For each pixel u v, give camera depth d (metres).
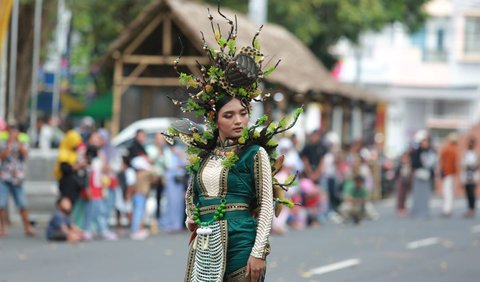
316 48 66.25
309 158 38.22
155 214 34.91
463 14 99.19
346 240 32.03
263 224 11.89
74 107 60.28
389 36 98.50
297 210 36.75
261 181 12.02
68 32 52.97
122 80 45.66
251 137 12.27
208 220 12.16
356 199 39.97
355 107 60.06
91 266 23.89
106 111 61.22
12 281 21.20
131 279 21.78
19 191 30.42
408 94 98.81
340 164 44.53
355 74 97.88
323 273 23.45
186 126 12.55
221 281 11.95
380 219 43.25
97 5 59.53
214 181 12.14
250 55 12.22
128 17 61.16
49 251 26.92
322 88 47.62
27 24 44.72
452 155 46.25
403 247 30.25
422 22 74.19
